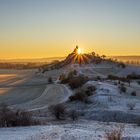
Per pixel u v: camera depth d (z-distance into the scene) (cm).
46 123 4256
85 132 2566
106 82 10538
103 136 2322
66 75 14975
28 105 7550
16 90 11175
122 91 8688
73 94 8400
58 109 5375
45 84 12575
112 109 6150
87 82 10131
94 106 6719
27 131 2797
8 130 2998
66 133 2470
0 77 18700
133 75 13962
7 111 4406
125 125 4006
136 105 6700
